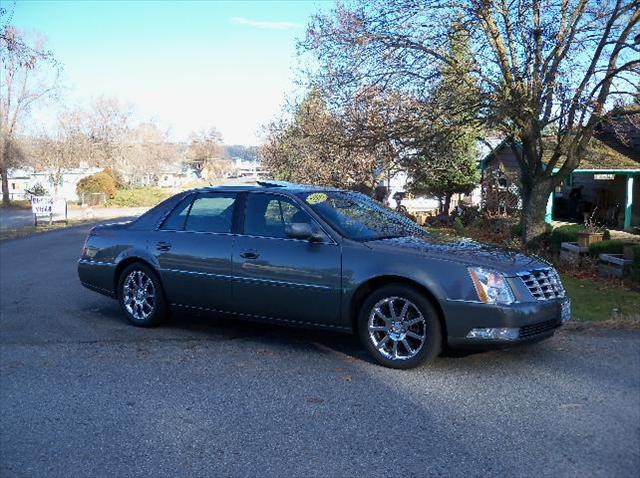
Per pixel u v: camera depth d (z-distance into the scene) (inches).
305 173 912.9
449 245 233.9
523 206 610.5
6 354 255.3
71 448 166.9
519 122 548.7
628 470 144.3
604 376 207.3
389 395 196.4
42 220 1325.0
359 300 231.0
